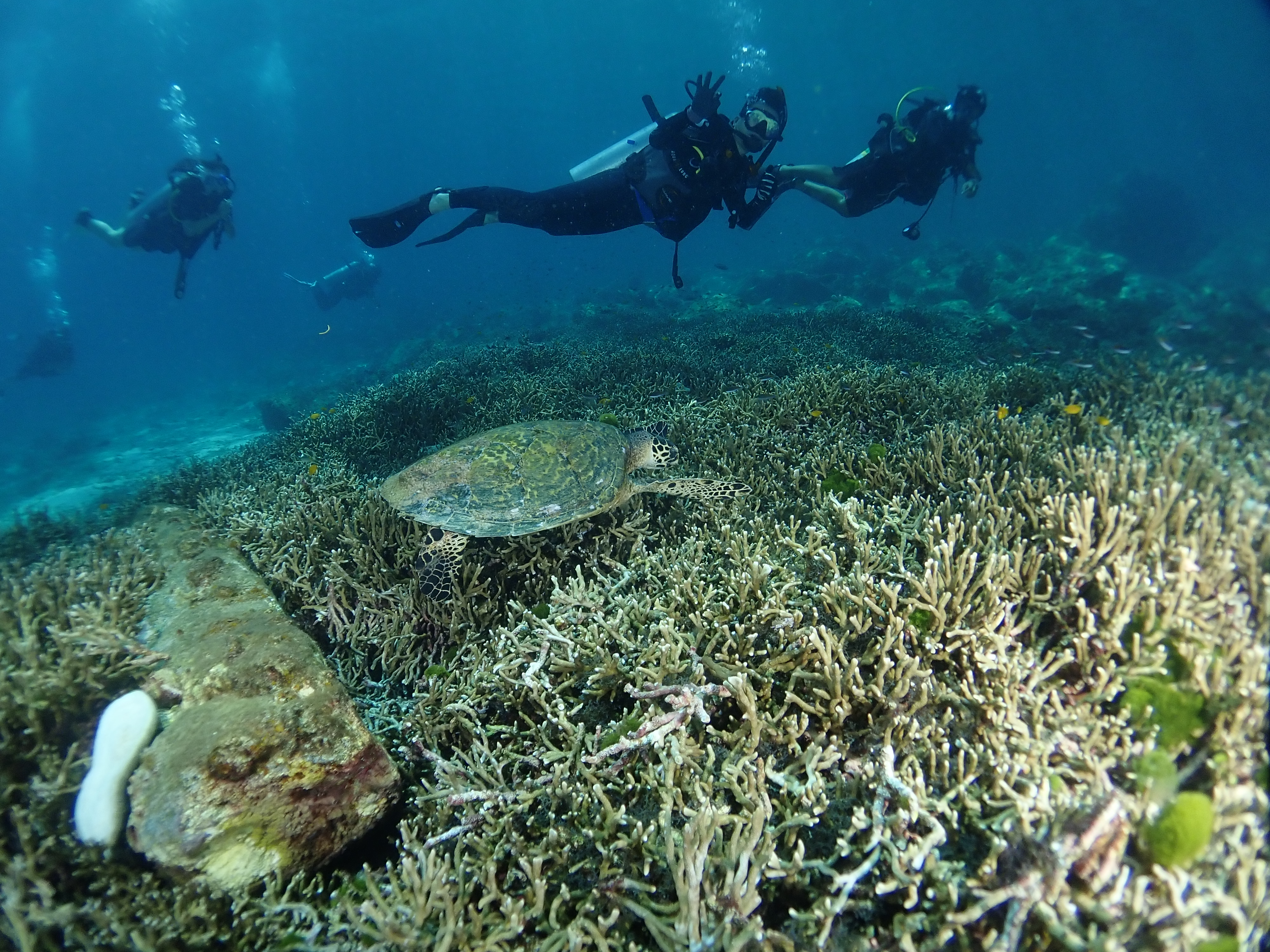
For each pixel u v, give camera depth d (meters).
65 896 1.17
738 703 1.28
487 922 1.05
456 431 3.33
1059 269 7.93
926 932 0.87
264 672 1.43
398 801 1.37
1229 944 0.78
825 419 2.57
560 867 1.12
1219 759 0.99
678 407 2.98
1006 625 1.26
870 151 3.61
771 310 7.27
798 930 0.93
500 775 1.30
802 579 1.60
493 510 1.87
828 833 1.04
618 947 0.95
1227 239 10.53
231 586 1.78
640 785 1.16
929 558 1.42
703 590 1.59
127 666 1.55
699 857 0.94
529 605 1.85
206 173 5.35
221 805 1.17
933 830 0.95
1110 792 0.93
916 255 10.97
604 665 1.42
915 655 1.31
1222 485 1.65
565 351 5.36
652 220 2.68
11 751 1.35
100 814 1.21
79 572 1.93
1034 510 1.61
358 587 1.87
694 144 2.42
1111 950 0.76
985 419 2.30
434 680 1.61
